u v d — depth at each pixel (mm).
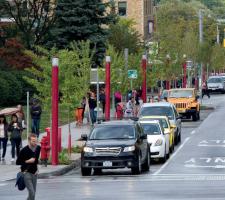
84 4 117750
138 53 121188
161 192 43062
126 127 56750
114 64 97938
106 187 46688
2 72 115250
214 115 118688
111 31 135000
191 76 169250
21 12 130750
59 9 118125
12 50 121375
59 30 118062
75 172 58562
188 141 81000
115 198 40312
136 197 40625
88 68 84125
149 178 52062
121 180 51188
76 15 117875
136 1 196875
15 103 117562
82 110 91250
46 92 67250
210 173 54719
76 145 71500
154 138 62281
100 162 54406
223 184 47312
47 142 59594
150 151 61469
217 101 153625
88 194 42750
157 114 80062
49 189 46062
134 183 48906
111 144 54656
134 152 54406
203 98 164625
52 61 61562
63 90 66938
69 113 67062
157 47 133875
